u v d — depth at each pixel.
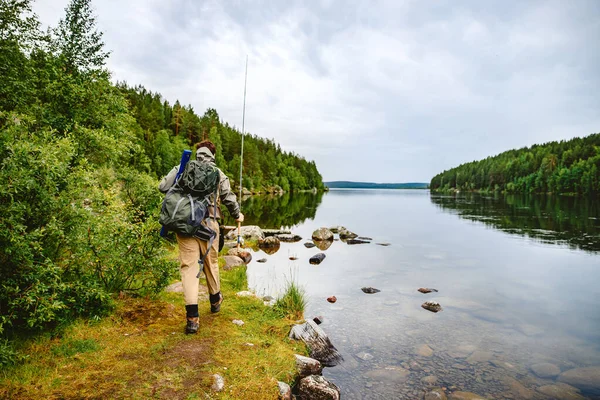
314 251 11.57
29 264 2.97
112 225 4.09
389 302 6.12
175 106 87.00
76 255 3.73
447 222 21.75
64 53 12.42
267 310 4.80
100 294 3.57
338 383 3.47
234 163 74.25
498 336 4.71
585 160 88.62
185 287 3.56
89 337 3.28
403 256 10.76
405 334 4.72
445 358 4.04
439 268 9.03
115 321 3.67
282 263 9.41
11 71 10.02
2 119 4.63
